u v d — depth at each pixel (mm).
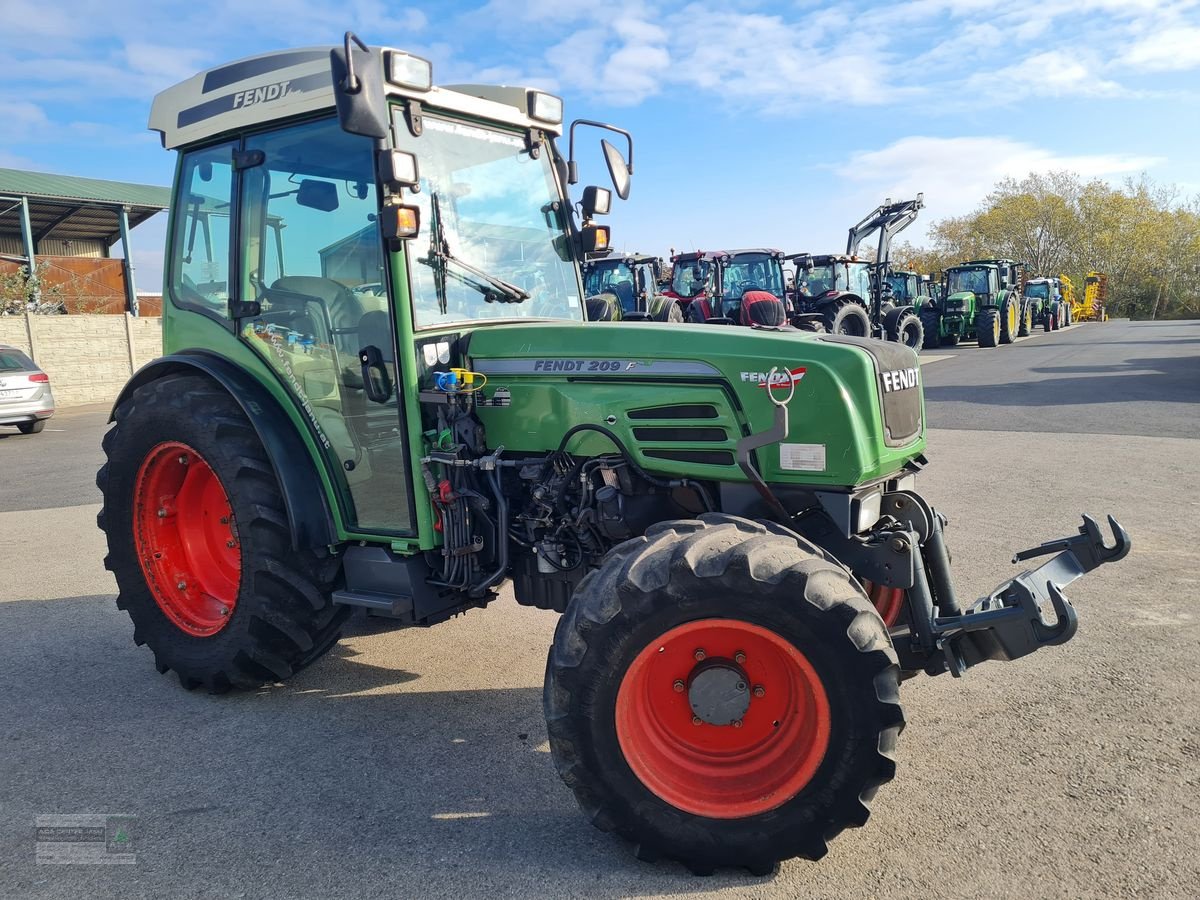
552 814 2893
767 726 2684
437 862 2621
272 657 3727
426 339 3355
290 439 3629
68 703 3832
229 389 3650
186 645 3873
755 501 3082
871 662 2451
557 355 3324
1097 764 3068
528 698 3807
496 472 3404
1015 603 2863
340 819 2865
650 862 2607
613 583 2602
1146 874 2451
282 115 3465
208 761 3275
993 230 61938
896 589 3670
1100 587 4871
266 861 2633
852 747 2463
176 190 4031
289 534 3631
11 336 18078
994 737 3289
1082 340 27500
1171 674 3783
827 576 2531
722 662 2676
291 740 3445
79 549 6523
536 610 4980
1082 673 3820
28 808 2955
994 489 7195
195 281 4016
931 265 65812
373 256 3346
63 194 24750
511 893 2473
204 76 3783
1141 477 7461
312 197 3479
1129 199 60812
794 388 2959
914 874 2494
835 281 20141
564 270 4023
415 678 4051
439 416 3352
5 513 7863
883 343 3217
